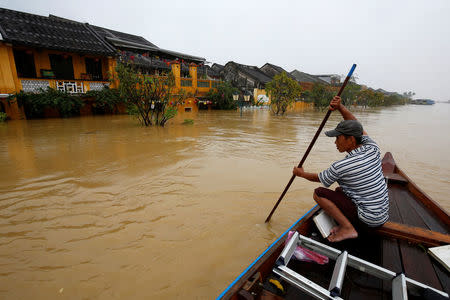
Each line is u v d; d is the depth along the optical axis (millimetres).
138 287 2322
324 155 6879
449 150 8008
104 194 4145
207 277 2455
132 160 5930
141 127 10672
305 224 2572
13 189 4258
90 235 3064
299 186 4668
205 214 3604
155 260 2674
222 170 5406
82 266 2570
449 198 4441
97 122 11812
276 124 13188
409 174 5656
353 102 34156
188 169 5402
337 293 1609
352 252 2330
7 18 12664
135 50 17250
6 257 2666
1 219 3354
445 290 1833
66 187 4371
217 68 32656
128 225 3289
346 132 2340
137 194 4172
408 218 2930
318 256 2139
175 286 2340
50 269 2521
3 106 11562
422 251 2271
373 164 2248
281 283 1906
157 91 11328
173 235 3105
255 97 24500
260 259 1903
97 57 14742
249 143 8125
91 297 2213
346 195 2467
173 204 3869
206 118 15094
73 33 14656
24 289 2277
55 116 13305
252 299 1545
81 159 5938
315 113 22828
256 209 3789
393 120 18484
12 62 11484
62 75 13891
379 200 2260
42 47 11969
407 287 1780
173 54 18812
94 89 14258
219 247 2898
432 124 16031
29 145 7160
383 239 2455
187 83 18641
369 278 1977
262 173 5301
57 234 3070
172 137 8711
